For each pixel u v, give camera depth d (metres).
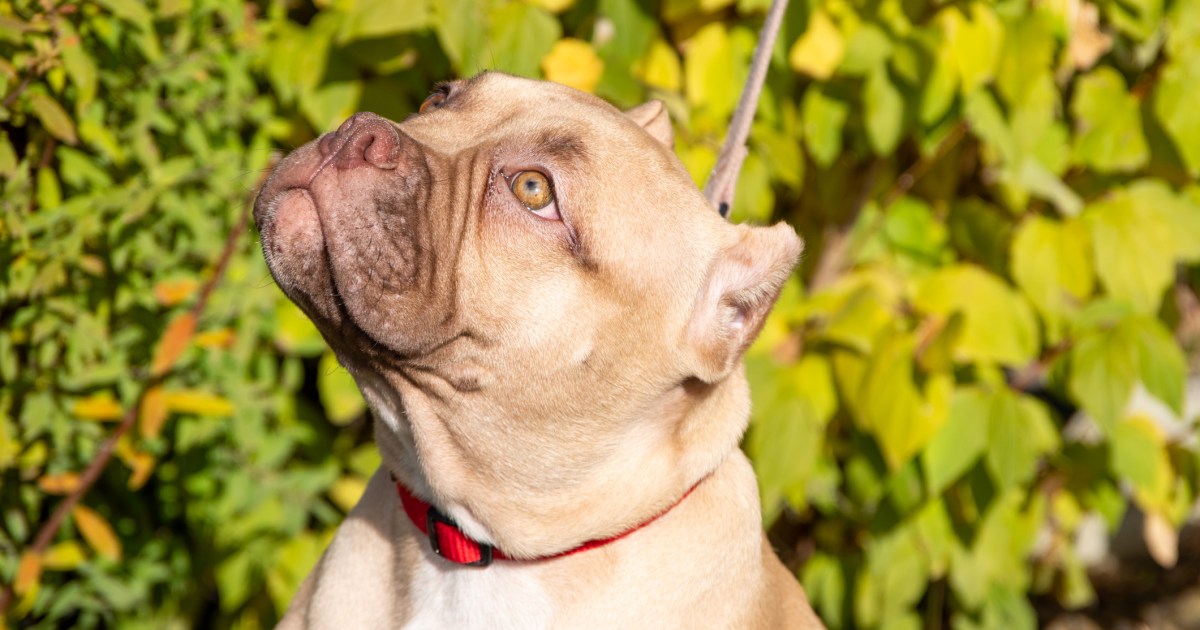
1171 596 7.96
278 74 5.19
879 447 5.84
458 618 3.81
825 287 6.02
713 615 3.81
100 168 4.75
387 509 4.02
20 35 4.08
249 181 5.12
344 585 3.96
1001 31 5.39
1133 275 5.59
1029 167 5.82
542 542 3.78
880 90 5.44
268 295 5.12
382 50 5.20
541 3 5.16
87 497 5.36
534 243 3.62
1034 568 6.86
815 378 5.57
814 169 5.96
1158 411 7.45
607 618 3.76
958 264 6.00
